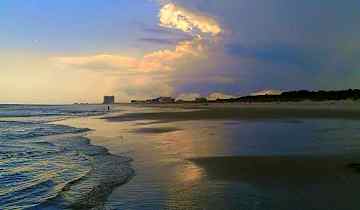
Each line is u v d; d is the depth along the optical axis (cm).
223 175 1282
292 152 1730
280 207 915
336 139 2238
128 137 2659
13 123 4697
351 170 1313
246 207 921
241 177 1245
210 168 1402
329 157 1580
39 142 2478
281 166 1409
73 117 6431
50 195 1099
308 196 1002
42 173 1434
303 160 1519
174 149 1964
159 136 2666
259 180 1195
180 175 1306
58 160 1723
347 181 1155
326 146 1922
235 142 2175
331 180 1173
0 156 1858
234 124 3644
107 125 4091
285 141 2166
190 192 1074
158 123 4188
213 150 1866
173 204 966
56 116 7006
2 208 990
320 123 3531
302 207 911
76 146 2225
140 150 1970
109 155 1827
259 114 5538
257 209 905
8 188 1199
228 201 974
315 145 1964
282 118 4406
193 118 5025
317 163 1451
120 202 1001
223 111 7119
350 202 944
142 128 3472
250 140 2252
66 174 1401
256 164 1461
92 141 2477
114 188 1150
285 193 1036
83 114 7769
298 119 4166
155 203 981
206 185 1150
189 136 2589
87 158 1759
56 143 2403
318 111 5984
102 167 1502
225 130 2986
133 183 1205
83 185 1203
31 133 3194
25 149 2120
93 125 4147
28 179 1333
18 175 1403
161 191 1095
